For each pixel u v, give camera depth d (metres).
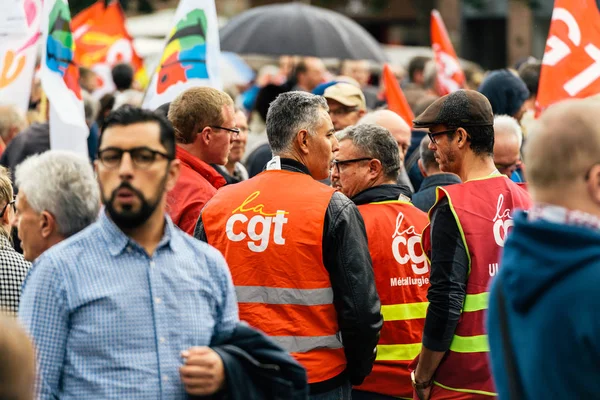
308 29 25.41
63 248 6.55
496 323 5.98
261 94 19.17
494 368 6.00
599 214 5.81
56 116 13.01
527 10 52.03
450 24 55.62
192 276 6.72
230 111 11.11
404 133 13.36
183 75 13.46
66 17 13.23
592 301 5.45
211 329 6.74
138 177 6.52
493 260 9.16
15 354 4.77
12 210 9.30
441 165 9.73
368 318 8.83
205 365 6.44
